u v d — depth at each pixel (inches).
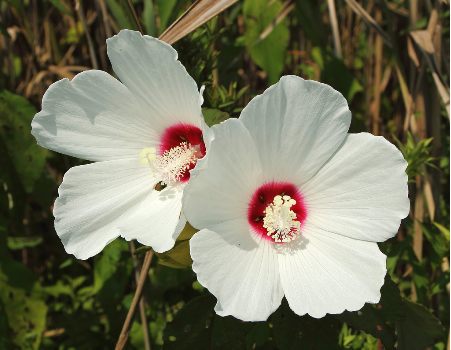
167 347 17.0
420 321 19.3
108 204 16.0
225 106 18.6
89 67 29.7
